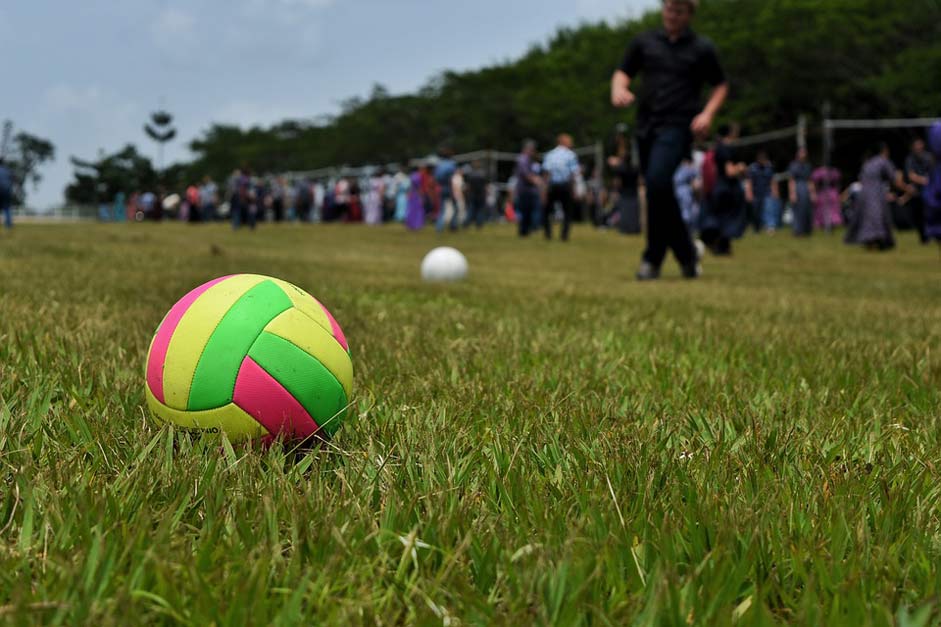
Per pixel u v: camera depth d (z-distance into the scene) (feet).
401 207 112.47
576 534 5.42
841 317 19.36
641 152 28.81
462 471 6.88
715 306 21.02
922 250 52.54
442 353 12.41
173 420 7.37
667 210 28.66
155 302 17.99
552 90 182.19
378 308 18.45
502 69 214.07
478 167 85.10
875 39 127.03
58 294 18.51
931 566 5.41
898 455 7.99
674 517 6.00
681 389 10.76
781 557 5.55
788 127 146.92
